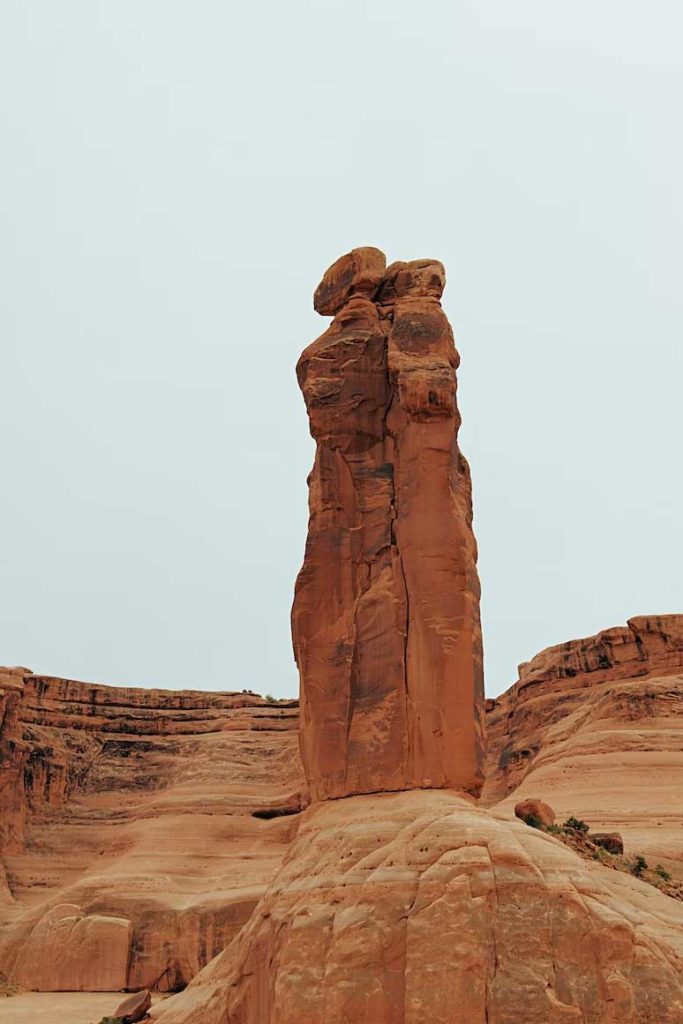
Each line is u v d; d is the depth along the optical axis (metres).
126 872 71.38
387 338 39.59
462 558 36.75
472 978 29.53
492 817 33.38
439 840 31.75
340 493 38.84
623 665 90.94
